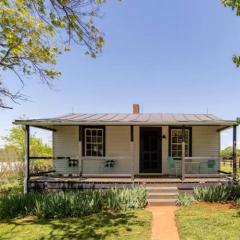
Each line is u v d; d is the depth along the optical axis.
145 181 12.91
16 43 8.82
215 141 15.66
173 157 14.91
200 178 13.70
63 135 15.86
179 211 10.12
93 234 7.68
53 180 13.30
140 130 15.91
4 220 9.56
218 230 7.76
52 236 7.62
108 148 15.82
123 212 10.18
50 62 9.96
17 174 19.56
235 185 12.37
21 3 7.45
